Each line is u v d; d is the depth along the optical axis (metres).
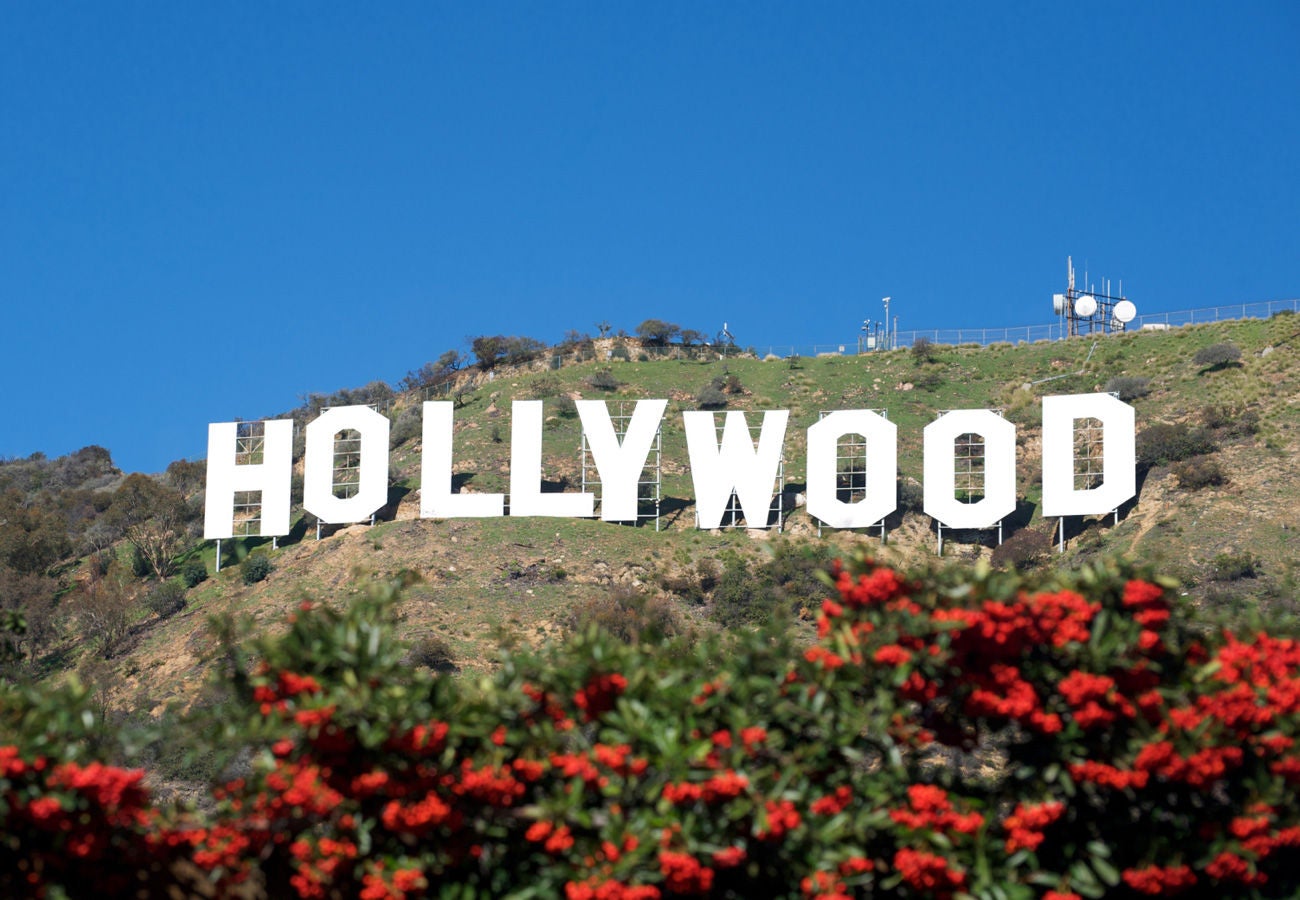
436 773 15.77
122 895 15.58
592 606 60.38
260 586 69.31
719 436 88.19
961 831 15.57
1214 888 16.89
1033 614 16.64
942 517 67.56
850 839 15.97
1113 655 16.48
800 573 63.66
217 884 15.82
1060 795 16.86
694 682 16.78
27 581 72.94
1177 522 65.81
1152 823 16.86
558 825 15.55
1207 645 17.84
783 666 16.89
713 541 69.31
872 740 16.48
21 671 65.19
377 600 17.16
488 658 57.09
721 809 15.77
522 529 69.31
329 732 15.59
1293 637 17.92
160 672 61.50
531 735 16.31
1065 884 16.00
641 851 15.04
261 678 16.39
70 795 14.92
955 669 16.58
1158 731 16.41
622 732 16.05
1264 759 16.94
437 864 15.70
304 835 15.74
